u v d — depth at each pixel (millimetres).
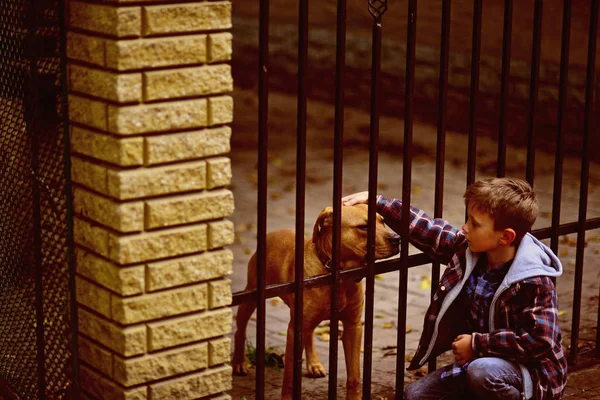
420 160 13719
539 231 5750
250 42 18719
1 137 5000
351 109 16719
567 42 5566
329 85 17234
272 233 6176
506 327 4668
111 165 4055
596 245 9617
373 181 4910
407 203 5094
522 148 13828
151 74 3947
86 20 4012
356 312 5672
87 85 4062
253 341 7230
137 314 4125
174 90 4012
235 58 19062
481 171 13031
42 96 4461
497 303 4672
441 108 5109
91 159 4172
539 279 4586
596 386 6043
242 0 18828
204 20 4035
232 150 14820
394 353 6848
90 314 4348
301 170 4625
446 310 4855
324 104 17219
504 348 4582
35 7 4324
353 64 16656
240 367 6441
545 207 11102
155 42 3934
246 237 10383
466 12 14867
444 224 5195
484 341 4617
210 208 4215
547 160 13203
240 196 12227
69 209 4227
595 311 7652
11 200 4988
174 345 4262
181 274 4203
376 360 6715
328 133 15703
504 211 4605
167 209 4098
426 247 5230
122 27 3850
